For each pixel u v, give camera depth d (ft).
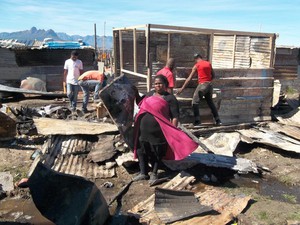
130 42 34.76
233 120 26.73
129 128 18.06
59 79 47.73
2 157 19.70
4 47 45.16
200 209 13.55
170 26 24.54
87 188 10.93
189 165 18.69
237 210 13.96
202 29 25.79
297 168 19.70
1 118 21.72
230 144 21.90
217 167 18.76
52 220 10.57
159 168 18.76
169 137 15.94
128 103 18.03
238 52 35.86
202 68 23.75
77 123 24.26
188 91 25.20
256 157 21.43
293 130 25.16
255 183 17.63
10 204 14.65
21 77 46.57
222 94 25.88
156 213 13.32
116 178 17.60
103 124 24.03
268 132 24.57
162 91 16.62
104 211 11.93
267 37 30.35
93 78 30.81
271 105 27.89
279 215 13.85
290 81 50.19
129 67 35.19
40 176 10.87
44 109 30.76
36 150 20.86
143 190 16.16
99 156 19.19
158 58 35.63
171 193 14.26
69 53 48.24
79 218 10.49
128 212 13.73
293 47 49.21
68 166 18.54
